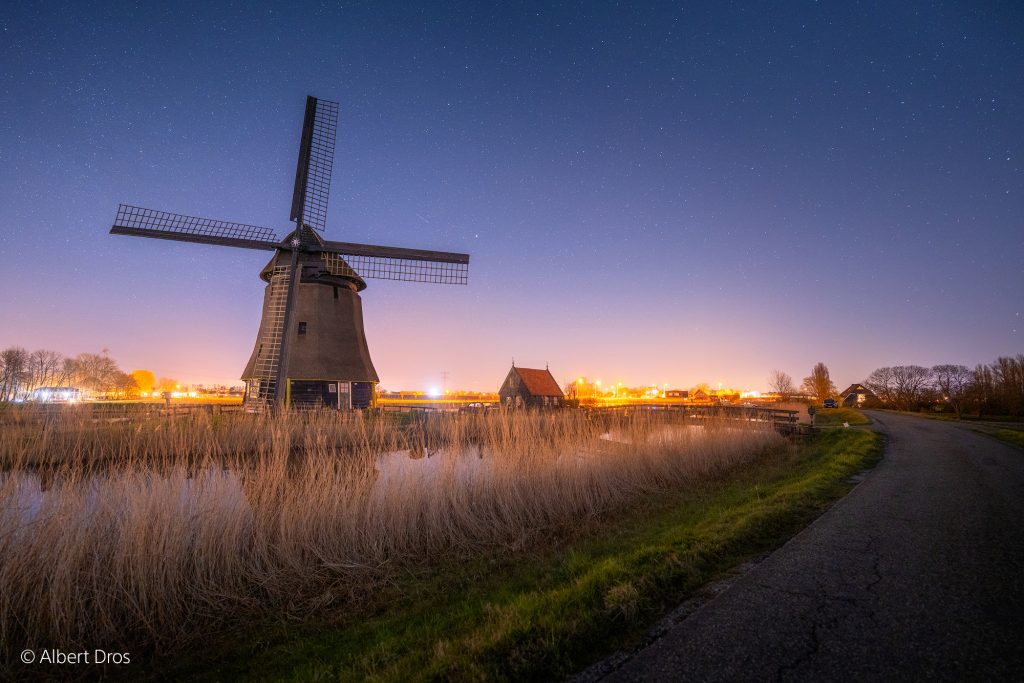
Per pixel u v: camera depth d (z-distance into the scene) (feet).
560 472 30.01
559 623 12.03
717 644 11.22
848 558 16.93
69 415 39.65
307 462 27.09
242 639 15.15
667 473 37.35
